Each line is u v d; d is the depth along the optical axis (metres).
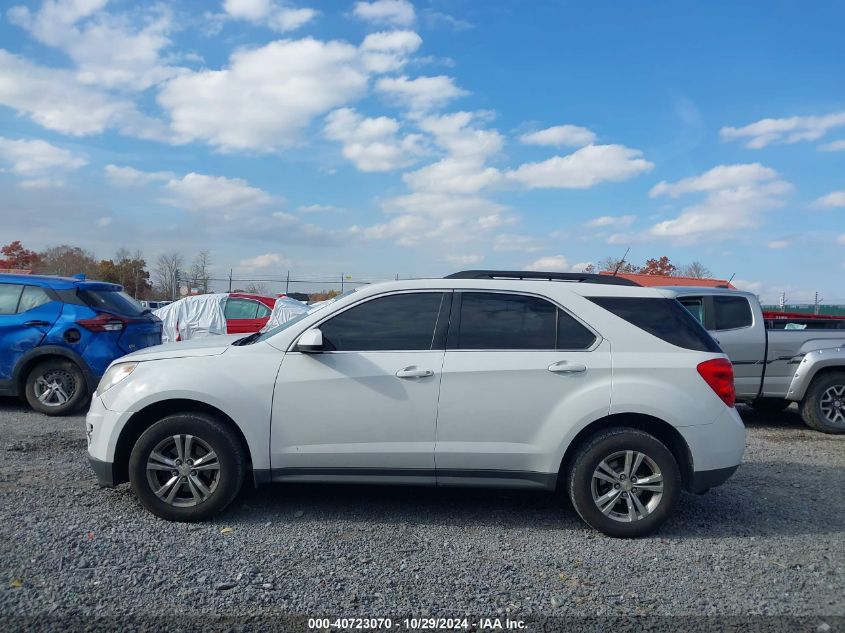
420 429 4.88
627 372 4.91
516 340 5.02
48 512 4.94
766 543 4.85
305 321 5.10
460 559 4.39
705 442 4.87
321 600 3.73
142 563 4.12
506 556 4.46
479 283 5.18
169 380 4.88
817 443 8.66
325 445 4.88
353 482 4.96
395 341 5.03
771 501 5.89
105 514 4.96
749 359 9.42
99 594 3.70
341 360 4.93
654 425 5.01
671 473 4.82
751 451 8.03
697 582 4.14
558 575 4.18
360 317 5.10
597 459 4.82
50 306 8.81
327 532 4.80
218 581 3.92
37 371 8.76
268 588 3.85
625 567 4.34
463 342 5.01
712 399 4.93
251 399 4.86
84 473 6.04
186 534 4.65
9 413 8.99
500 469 4.90
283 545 4.52
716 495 6.04
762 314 9.66
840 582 4.18
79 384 8.78
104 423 4.95
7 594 3.65
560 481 5.04
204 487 4.86
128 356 5.25
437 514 5.29
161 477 4.91
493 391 4.87
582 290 5.19
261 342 5.09
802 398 9.49
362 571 4.14
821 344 9.41
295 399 4.89
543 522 5.18
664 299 5.21
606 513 4.84
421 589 3.92
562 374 4.89
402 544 4.62
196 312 14.22
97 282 9.30
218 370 4.92
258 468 4.88
